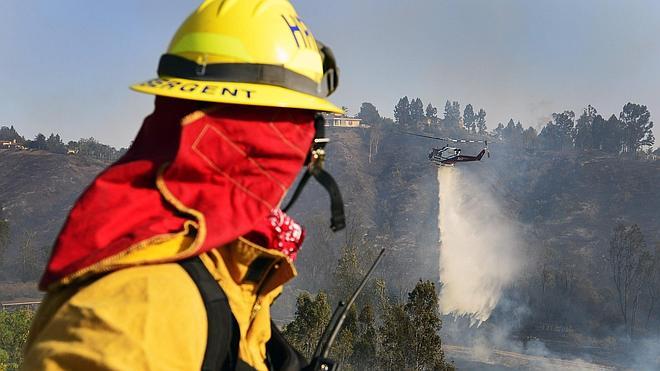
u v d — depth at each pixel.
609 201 192.12
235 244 2.09
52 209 192.75
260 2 2.27
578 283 131.75
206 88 2.08
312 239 119.25
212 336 1.91
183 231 1.92
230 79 2.15
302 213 166.75
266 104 2.07
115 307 1.73
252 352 2.17
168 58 2.22
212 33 2.19
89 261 1.80
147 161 1.99
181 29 2.27
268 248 2.19
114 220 1.90
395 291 121.94
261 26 2.23
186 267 1.92
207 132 2.01
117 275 1.81
